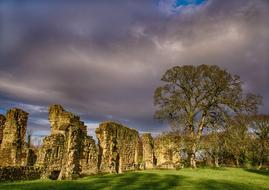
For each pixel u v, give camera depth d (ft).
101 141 128.67
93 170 110.01
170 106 160.86
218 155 200.23
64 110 101.45
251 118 203.62
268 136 205.16
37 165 87.15
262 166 211.00
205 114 156.04
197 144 153.79
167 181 80.74
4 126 101.55
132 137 152.35
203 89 157.99
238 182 89.45
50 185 64.54
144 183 74.59
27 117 103.45
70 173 91.81
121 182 74.74
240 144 192.34
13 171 75.00
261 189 76.74
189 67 163.22
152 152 167.32
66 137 94.58
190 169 136.05
